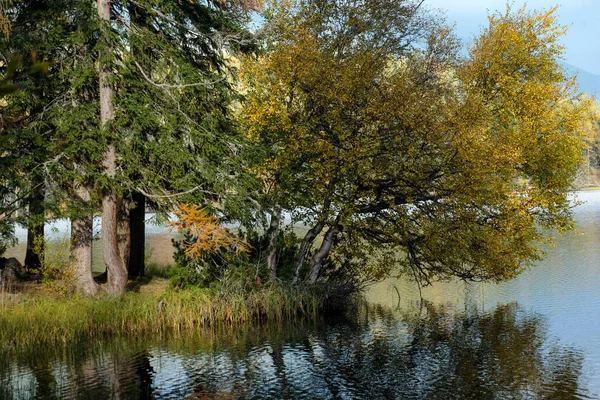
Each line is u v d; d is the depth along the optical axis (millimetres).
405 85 19547
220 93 20312
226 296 19266
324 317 19953
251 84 20984
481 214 20703
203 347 15836
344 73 19734
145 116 18031
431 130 18766
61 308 17062
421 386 12281
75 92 18234
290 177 21000
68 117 17609
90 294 19344
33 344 15953
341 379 12875
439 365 13820
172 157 18219
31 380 12852
